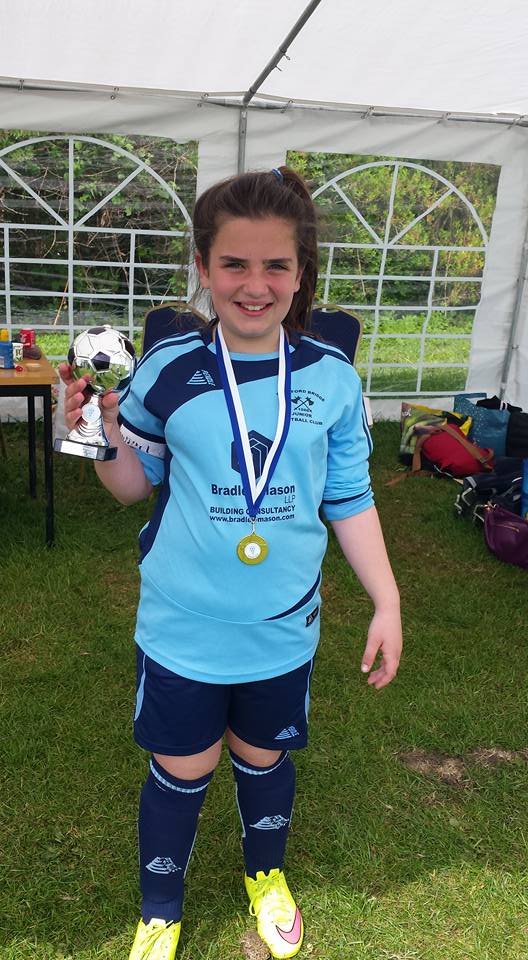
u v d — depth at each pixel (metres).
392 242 6.06
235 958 1.86
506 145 5.98
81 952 1.85
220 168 5.56
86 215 5.55
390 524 4.59
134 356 1.54
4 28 3.79
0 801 2.30
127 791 2.36
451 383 6.52
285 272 1.37
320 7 3.48
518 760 2.59
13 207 5.43
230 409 1.44
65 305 5.75
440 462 5.34
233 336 1.45
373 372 6.36
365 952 1.88
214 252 1.37
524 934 1.95
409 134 5.79
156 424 1.54
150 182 5.55
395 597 1.61
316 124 5.60
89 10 3.54
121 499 1.64
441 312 6.32
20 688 2.83
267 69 4.46
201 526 1.46
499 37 3.80
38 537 4.10
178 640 1.52
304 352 1.51
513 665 3.15
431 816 2.32
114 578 3.73
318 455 1.49
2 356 3.88
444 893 2.05
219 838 2.20
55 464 5.27
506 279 6.32
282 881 1.93
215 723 1.60
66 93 5.10
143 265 5.75
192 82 4.86
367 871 2.11
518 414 5.61
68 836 2.19
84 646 3.12
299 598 1.54
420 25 3.66
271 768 1.76
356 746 2.60
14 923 1.91
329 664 3.08
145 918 1.80
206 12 3.56
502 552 4.06
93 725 2.65
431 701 2.86
